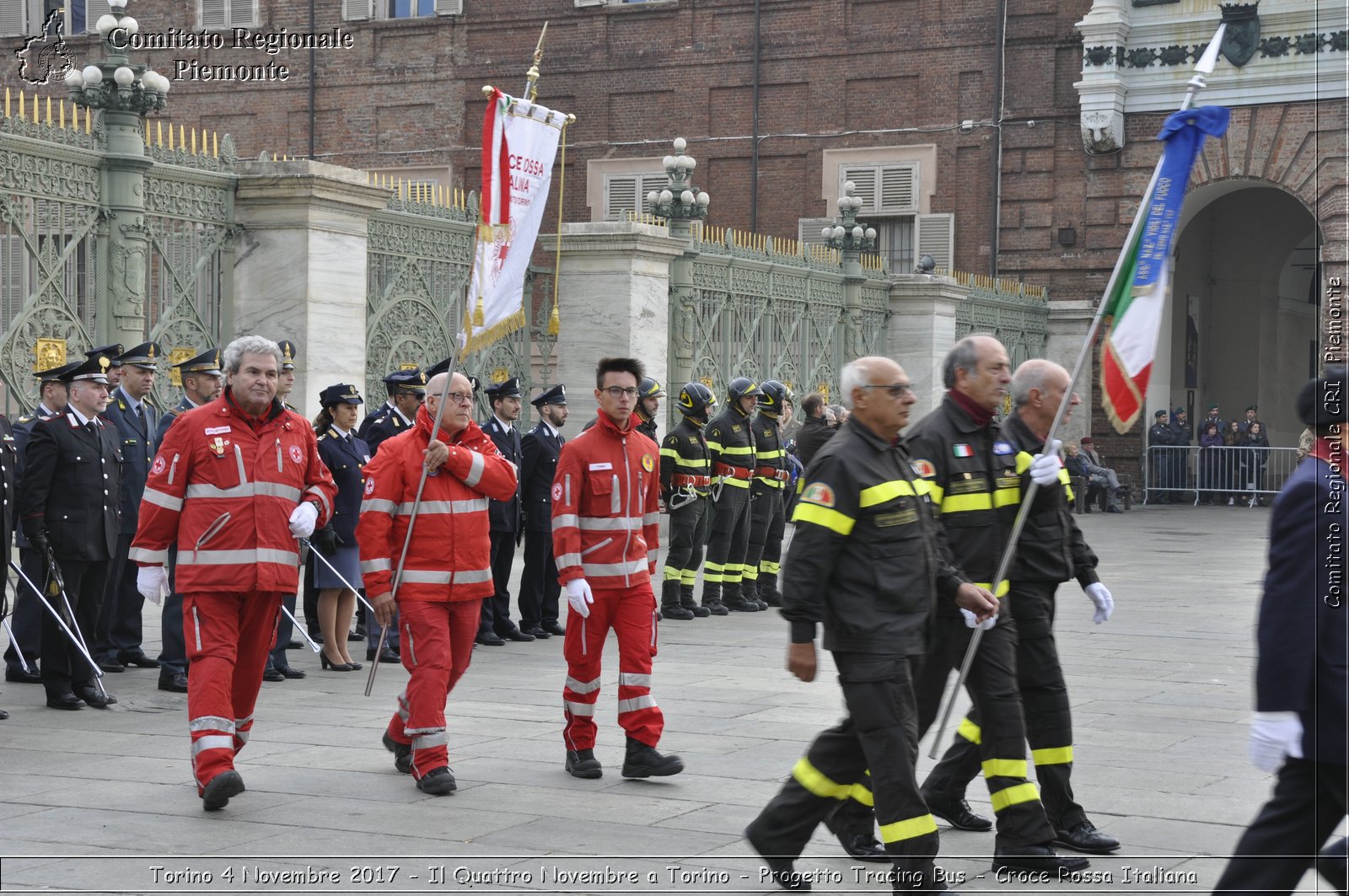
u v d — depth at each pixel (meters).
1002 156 36.19
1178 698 10.94
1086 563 7.73
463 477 8.27
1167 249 7.07
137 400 12.16
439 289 18.73
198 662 7.70
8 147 13.45
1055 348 35.94
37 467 10.42
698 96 38.31
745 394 16.22
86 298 14.43
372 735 9.46
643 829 7.25
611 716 10.20
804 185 37.75
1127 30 34.69
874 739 6.11
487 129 8.94
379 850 6.82
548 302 20.98
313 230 15.95
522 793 7.93
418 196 18.41
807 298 26.47
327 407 12.35
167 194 15.20
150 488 7.87
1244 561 22.42
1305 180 33.19
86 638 10.77
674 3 38.34
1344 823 5.98
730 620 15.65
